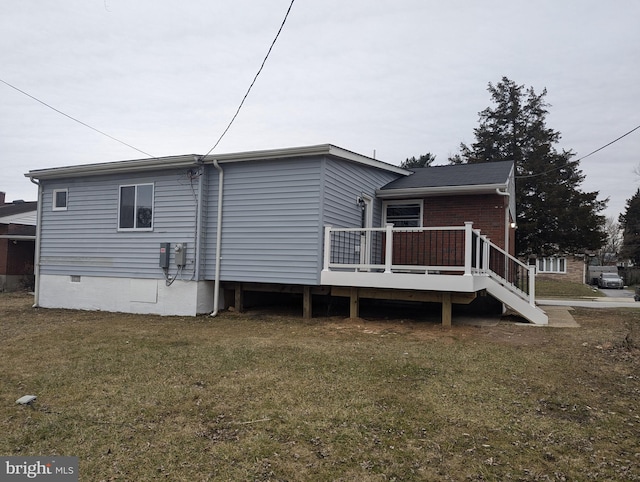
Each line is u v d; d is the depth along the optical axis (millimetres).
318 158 8836
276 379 5000
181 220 9945
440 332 7652
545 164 24719
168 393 4547
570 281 32531
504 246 10641
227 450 3293
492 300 10453
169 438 3502
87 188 11227
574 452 3330
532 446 3418
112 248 10828
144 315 10000
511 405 4270
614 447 3416
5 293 17516
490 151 29797
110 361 5859
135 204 10555
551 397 4508
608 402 4402
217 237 9680
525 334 7559
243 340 7078
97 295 10977
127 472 2986
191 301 9734
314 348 6484
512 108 29875
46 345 6891
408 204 11703
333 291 9047
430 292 8305
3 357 6152
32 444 3404
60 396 4508
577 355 6148
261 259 9273
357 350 6355
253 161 9383
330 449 3322
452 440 3498
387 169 11578
